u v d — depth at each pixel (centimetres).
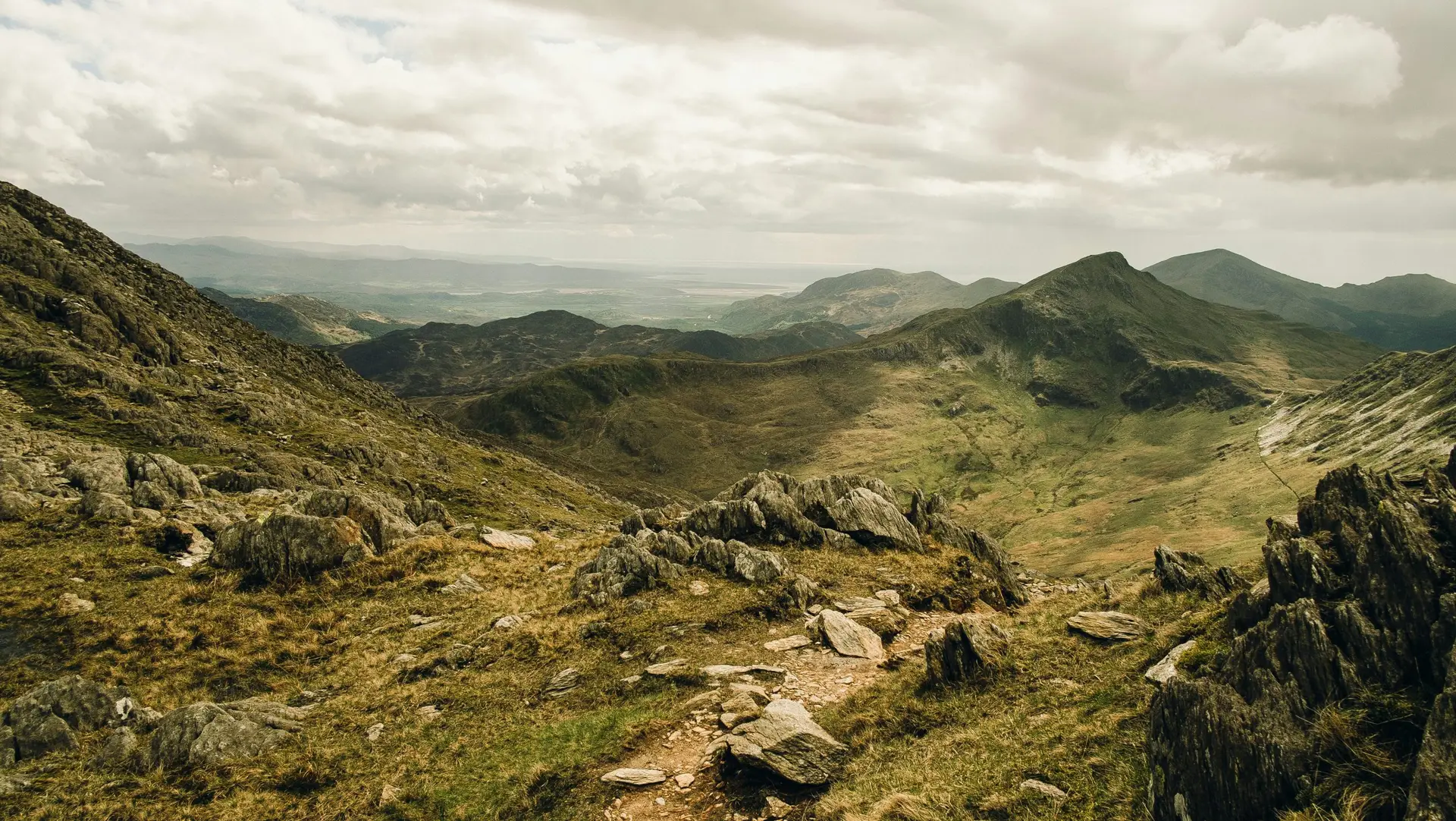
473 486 13638
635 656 2873
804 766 1812
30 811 1906
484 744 2280
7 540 4134
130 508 4891
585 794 1881
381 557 4256
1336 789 1048
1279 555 1590
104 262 15438
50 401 8156
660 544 3991
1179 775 1196
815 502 4669
